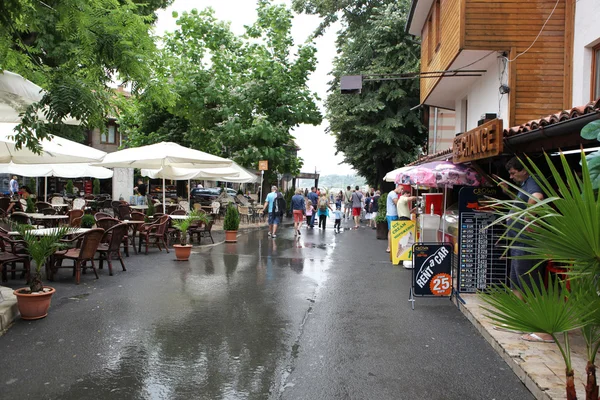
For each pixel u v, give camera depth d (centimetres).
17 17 604
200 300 755
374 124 2511
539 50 1001
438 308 730
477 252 748
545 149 565
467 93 1377
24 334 568
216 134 2183
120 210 1516
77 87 589
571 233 262
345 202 3034
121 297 755
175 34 2281
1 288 707
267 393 427
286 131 2234
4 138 812
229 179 2159
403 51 2403
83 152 1028
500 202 319
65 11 634
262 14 2312
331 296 806
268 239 1684
